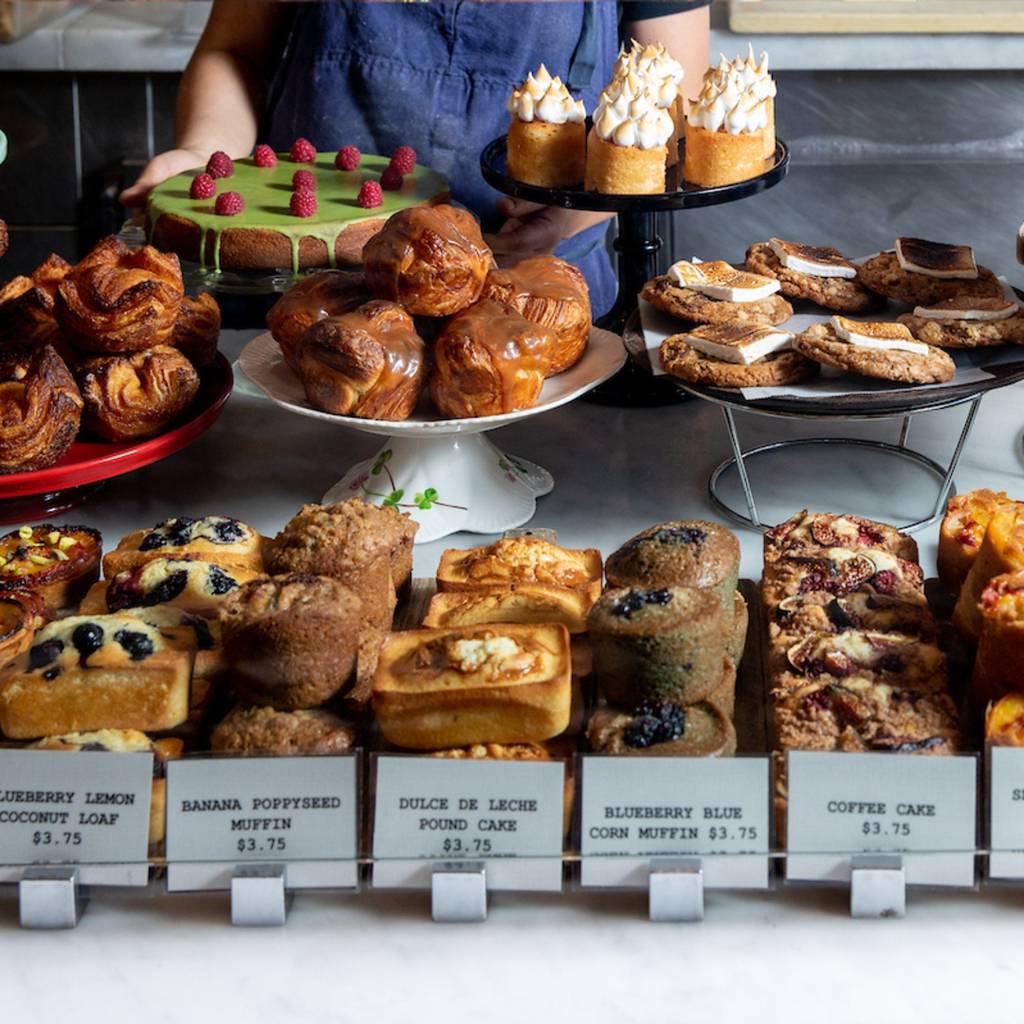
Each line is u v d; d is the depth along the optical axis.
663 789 0.85
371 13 2.10
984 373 1.20
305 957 0.86
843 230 2.93
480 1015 0.82
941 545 1.12
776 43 2.67
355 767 0.85
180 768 0.85
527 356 1.17
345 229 1.78
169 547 1.12
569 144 1.47
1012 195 2.84
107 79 2.95
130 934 0.88
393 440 1.29
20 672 0.92
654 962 0.85
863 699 0.95
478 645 0.91
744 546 1.23
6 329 1.39
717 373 1.20
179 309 1.40
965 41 2.64
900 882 0.86
